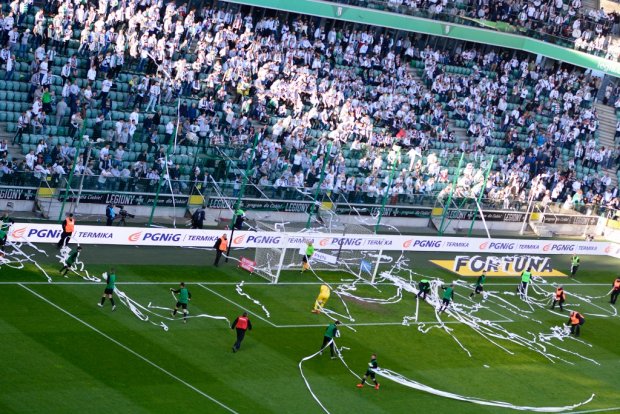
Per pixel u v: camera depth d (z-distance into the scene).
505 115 110.94
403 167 97.81
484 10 112.75
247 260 75.06
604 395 67.94
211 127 88.69
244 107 91.00
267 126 92.81
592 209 107.62
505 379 66.69
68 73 81.81
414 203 95.50
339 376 60.53
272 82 95.38
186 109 87.62
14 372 51.22
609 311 86.19
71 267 66.50
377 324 70.62
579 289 90.06
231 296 69.31
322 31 102.56
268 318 66.94
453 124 107.88
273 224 82.56
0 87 79.94
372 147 95.62
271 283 73.81
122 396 51.38
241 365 58.78
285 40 98.31
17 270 64.31
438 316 75.06
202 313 65.00
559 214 105.00
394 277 80.88
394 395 59.75
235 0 94.44
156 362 56.38
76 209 77.12
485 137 107.56
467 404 61.12
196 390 54.09
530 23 115.12
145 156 81.62
